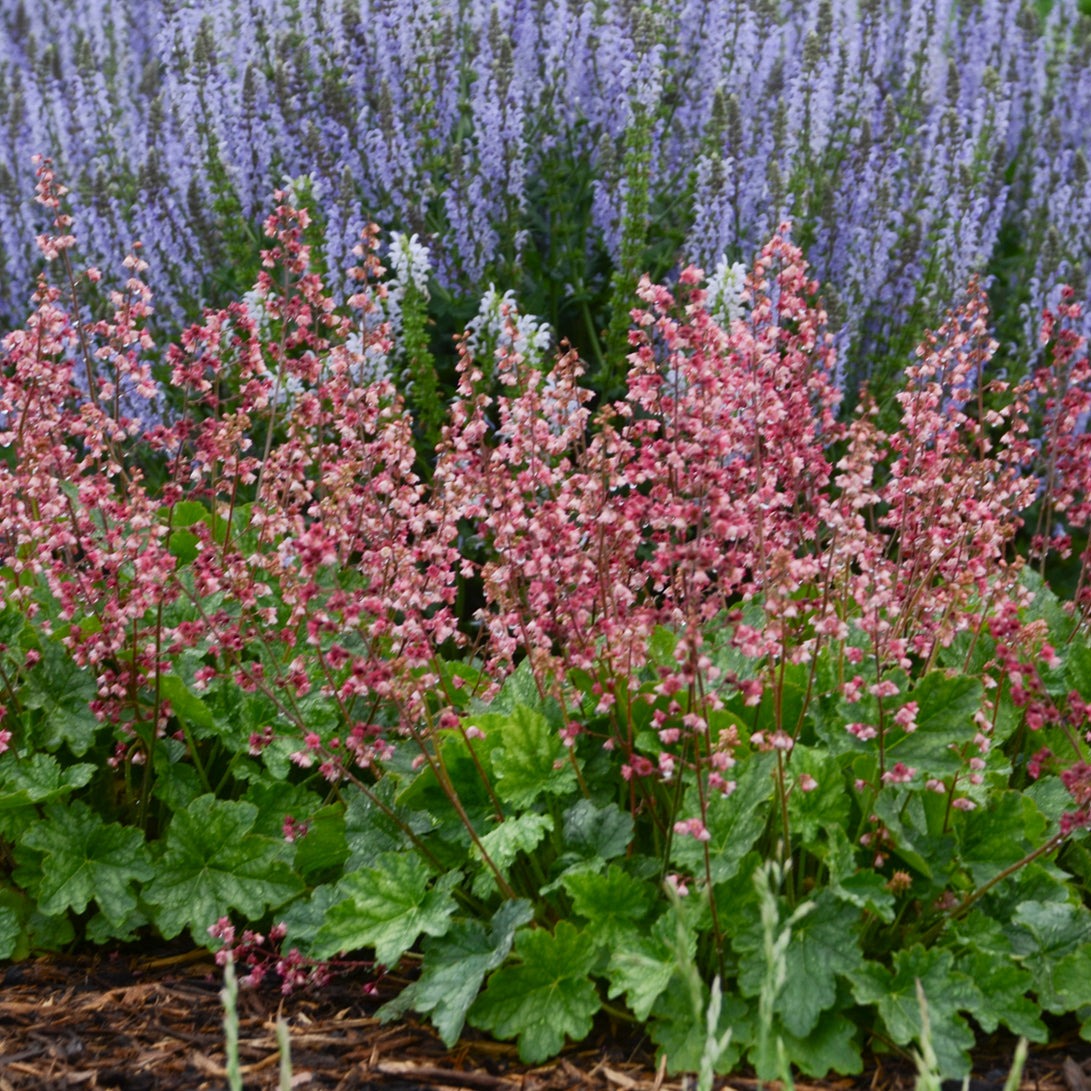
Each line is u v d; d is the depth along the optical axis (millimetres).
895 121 6992
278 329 5223
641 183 5871
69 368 3809
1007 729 3639
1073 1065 2980
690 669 2811
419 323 5504
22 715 3758
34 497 3930
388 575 3561
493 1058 3082
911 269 6496
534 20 6715
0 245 7133
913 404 3623
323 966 3322
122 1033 3199
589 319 6227
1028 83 7750
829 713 3410
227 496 5387
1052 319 3662
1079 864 3492
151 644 3771
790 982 2926
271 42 6992
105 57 8188
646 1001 2914
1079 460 3709
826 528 3725
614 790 3467
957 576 3426
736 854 3020
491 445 5566
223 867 3553
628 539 3340
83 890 3506
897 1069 2973
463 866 3459
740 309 4809
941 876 3135
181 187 6535
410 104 6559
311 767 3934
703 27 6844
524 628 3428
